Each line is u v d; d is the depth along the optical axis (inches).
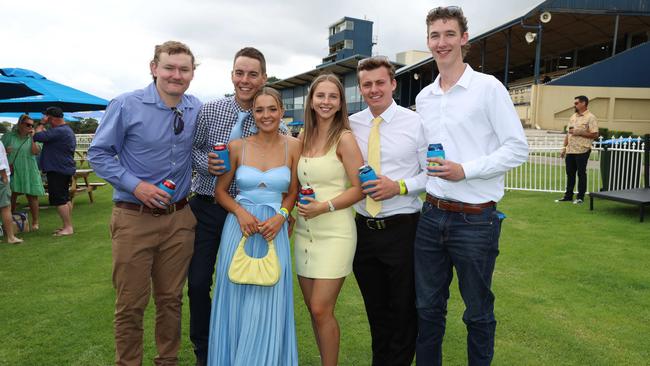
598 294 165.8
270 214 107.1
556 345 130.1
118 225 105.7
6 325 146.1
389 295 113.0
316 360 127.1
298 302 168.2
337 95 104.7
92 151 102.0
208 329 121.8
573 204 343.9
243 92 115.3
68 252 230.8
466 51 100.2
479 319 97.2
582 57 1590.8
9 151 269.9
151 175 108.0
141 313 108.7
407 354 112.6
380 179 101.0
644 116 1103.0
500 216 98.0
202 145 120.3
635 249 220.5
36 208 284.2
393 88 108.3
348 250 106.5
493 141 97.6
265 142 110.7
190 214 115.7
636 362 120.6
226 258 106.8
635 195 293.9
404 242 108.0
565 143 359.6
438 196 99.3
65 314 154.6
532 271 191.2
